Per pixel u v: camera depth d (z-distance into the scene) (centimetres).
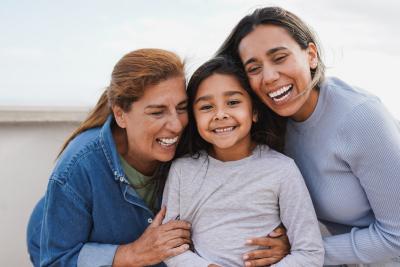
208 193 126
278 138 134
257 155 129
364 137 110
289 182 121
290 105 118
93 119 145
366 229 123
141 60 121
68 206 128
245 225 123
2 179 188
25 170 192
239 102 124
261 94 120
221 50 132
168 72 120
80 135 141
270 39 114
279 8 120
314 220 120
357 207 122
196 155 135
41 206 151
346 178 119
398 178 110
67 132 199
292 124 129
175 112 123
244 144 128
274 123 133
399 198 112
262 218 124
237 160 128
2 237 188
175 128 123
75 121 197
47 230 129
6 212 188
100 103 145
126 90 120
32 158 193
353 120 111
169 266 126
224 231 124
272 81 114
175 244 124
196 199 127
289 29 115
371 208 122
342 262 125
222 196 125
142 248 126
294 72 114
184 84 126
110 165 130
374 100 114
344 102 114
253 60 118
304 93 116
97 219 132
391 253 118
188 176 130
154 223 131
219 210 125
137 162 137
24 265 191
